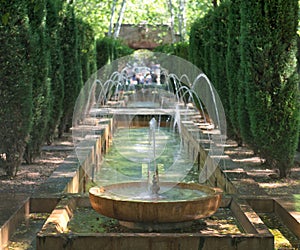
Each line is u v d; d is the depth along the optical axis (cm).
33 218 557
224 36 1174
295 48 772
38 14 828
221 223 508
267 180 732
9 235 492
